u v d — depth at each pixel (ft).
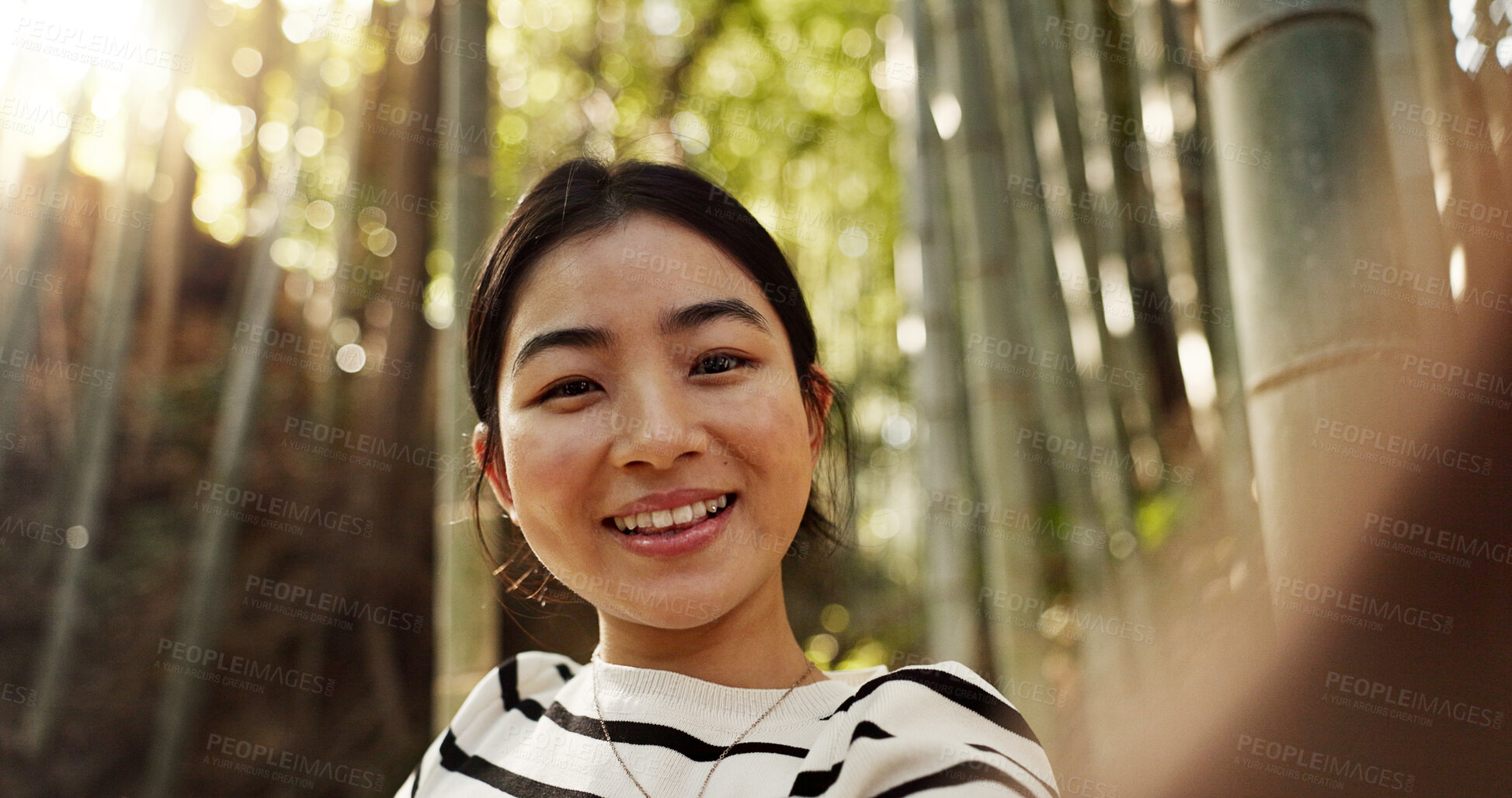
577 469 3.12
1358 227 4.59
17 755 15.26
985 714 2.96
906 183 13.14
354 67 17.44
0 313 16.22
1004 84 13.10
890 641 19.25
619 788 3.17
